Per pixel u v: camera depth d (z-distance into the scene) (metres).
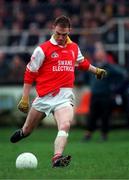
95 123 54.50
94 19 71.69
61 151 27.17
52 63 28.39
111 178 24.55
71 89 28.64
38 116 28.92
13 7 76.00
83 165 30.72
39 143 50.84
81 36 69.81
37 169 27.75
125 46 69.44
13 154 39.06
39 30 71.56
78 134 61.47
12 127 68.50
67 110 28.00
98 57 55.44
